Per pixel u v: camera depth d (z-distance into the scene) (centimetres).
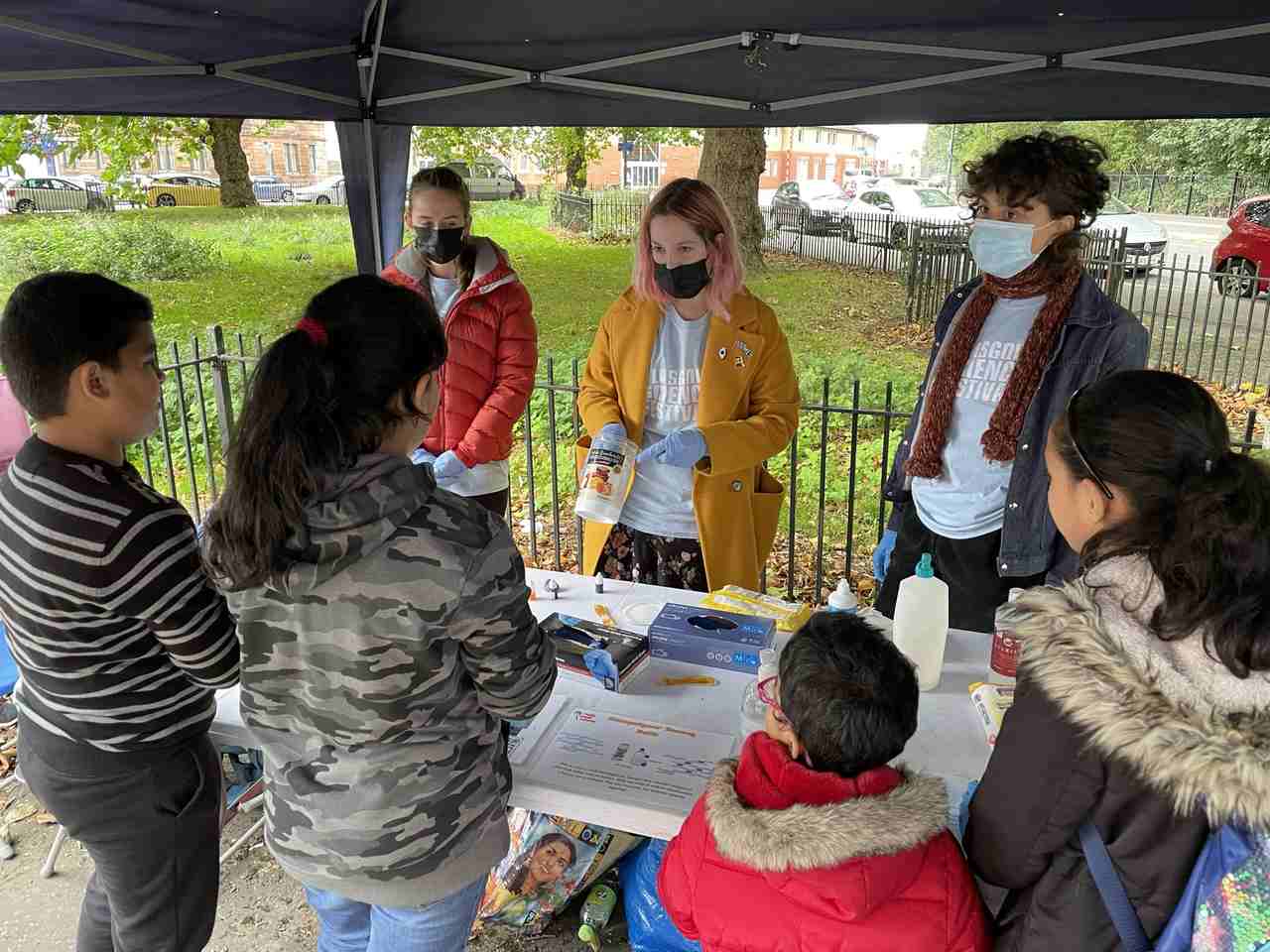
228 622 146
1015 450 226
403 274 301
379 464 121
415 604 121
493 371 296
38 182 2348
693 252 244
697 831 133
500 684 134
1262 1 265
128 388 143
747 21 316
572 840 222
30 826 276
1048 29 292
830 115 355
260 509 115
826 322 1033
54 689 148
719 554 268
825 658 124
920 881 123
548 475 575
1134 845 104
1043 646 106
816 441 617
